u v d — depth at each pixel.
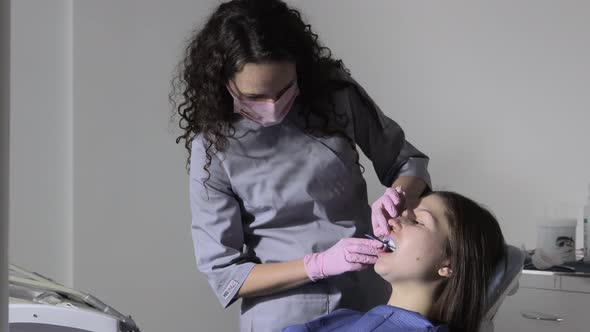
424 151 2.96
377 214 1.43
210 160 1.45
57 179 2.69
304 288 1.47
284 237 1.50
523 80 2.71
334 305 1.48
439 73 2.91
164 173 2.97
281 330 1.47
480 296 1.38
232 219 1.49
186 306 3.05
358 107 1.58
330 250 1.38
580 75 2.58
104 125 2.78
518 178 2.71
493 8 2.78
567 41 2.61
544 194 2.65
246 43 1.25
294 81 1.35
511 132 2.73
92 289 2.76
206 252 1.49
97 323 1.35
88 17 2.73
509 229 2.73
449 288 1.39
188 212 3.06
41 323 1.31
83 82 2.72
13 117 2.60
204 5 3.08
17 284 1.40
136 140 2.88
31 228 2.64
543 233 2.15
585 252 2.15
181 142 3.03
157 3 2.93
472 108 2.83
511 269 1.43
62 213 2.70
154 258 2.94
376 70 3.09
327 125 1.49
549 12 2.65
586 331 1.97
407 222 1.42
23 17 2.62
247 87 1.29
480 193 2.80
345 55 3.18
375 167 1.65
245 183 1.48
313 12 3.26
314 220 1.51
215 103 1.38
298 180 1.47
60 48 2.69
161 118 2.96
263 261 1.52
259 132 1.45
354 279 1.52
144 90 2.90
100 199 2.77
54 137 2.68
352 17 3.15
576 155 2.58
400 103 3.02
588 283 1.97
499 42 2.77
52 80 2.68
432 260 1.38
